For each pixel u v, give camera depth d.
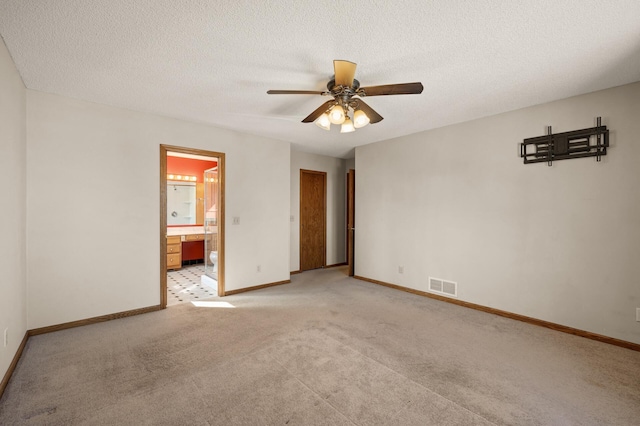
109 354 2.36
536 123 3.07
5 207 2.00
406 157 4.32
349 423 1.62
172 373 2.09
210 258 4.75
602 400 1.82
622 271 2.58
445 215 3.86
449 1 1.56
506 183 3.30
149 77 2.46
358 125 2.38
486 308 3.45
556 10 1.63
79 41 1.94
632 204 2.53
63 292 2.85
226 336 2.71
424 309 3.51
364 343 2.58
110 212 3.12
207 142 3.83
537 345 2.57
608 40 1.93
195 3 1.57
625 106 2.57
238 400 1.80
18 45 1.98
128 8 1.61
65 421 1.61
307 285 4.64
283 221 4.71
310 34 1.87
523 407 1.75
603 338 2.65
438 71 2.37
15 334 2.23
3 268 1.95
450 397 1.84
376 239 4.78
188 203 6.66
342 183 6.52
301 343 2.58
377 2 1.57
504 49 2.04
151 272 3.38
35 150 2.71
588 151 2.75
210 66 2.28
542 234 3.04
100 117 3.05
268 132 4.19
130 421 1.62
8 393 1.85
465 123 3.65
